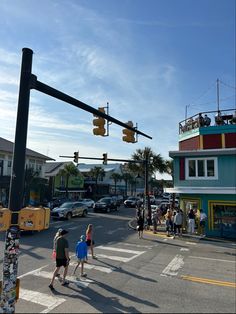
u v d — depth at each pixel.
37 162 48.97
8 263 7.63
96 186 70.31
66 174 60.72
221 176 23.25
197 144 25.89
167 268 13.14
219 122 25.66
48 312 8.32
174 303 9.09
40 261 14.09
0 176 40.34
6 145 44.22
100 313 8.31
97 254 15.74
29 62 8.12
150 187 87.75
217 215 22.98
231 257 15.77
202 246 18.86
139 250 17.09
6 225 7.61
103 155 26.66
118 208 50.44
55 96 9.09
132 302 9.13
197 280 11.41
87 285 10.63
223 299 9.46
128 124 13.97
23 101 7.93
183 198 25.00
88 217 35.31
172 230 23.48
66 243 10.65
